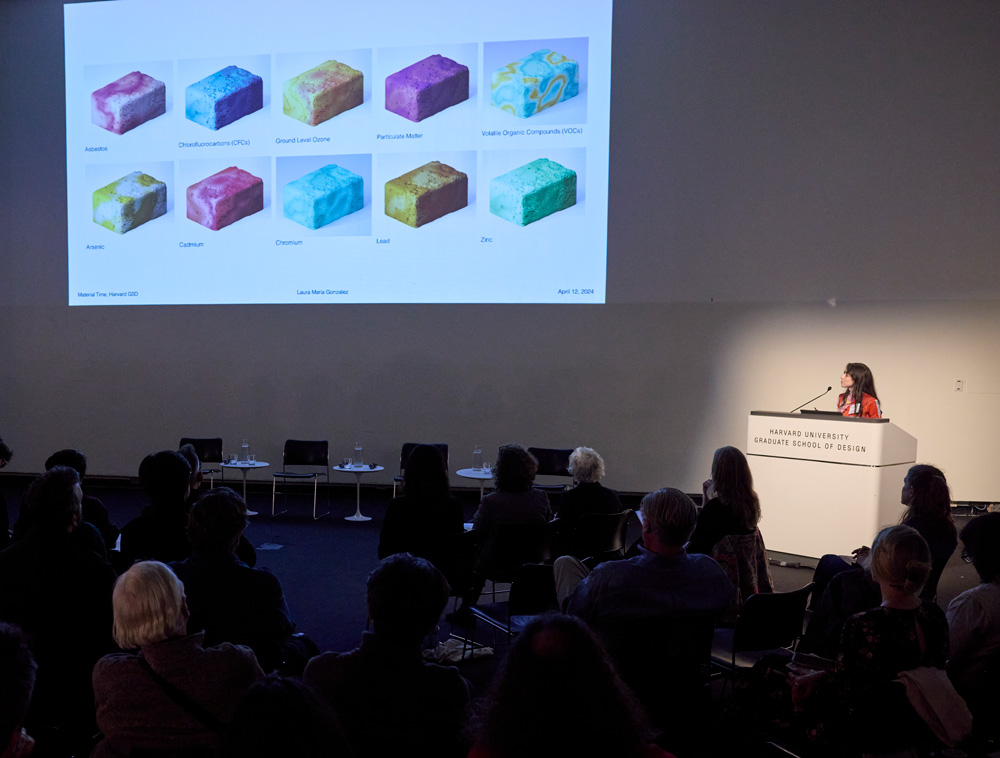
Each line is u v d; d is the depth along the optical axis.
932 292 7.23
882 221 7.25
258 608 2.12
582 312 7.54
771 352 7.43
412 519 3.25
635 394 7.57
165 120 7.83
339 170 7.57
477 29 7.29
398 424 7.85
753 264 7.41
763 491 5.54
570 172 7.32
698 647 2.26
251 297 7.85
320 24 7.48
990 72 7.07
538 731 0.90
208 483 8.09
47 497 2.17
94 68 7.93
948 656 2.13
